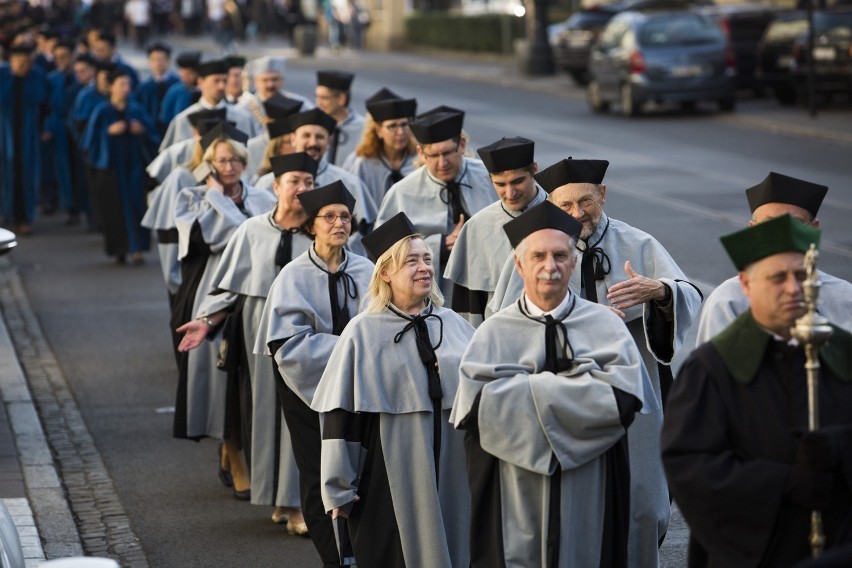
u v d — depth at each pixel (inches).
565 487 414.3
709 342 366.0
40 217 1541.6
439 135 652.1
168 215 812.6
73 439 746.2
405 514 473.4
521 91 2677.2
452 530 477.7
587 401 407.5
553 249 419.2
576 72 2682.1
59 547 581.6
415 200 663.8
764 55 2209.6
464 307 575.2
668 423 362.0
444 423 476.1
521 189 561.3
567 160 518.3
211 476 687.7
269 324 543.2
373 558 477.1
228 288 605.0
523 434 410.6
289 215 603.2
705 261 1088.8
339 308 549.3
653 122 2084.2
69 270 1218.0
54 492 651.5
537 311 427.5
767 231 353.1
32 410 791.7
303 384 537.0
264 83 952.3
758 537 348.5
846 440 341.1
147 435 754.2
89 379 864.9
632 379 412.8
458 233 634.2
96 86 1266.0
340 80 879.1
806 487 339.9
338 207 546.0
